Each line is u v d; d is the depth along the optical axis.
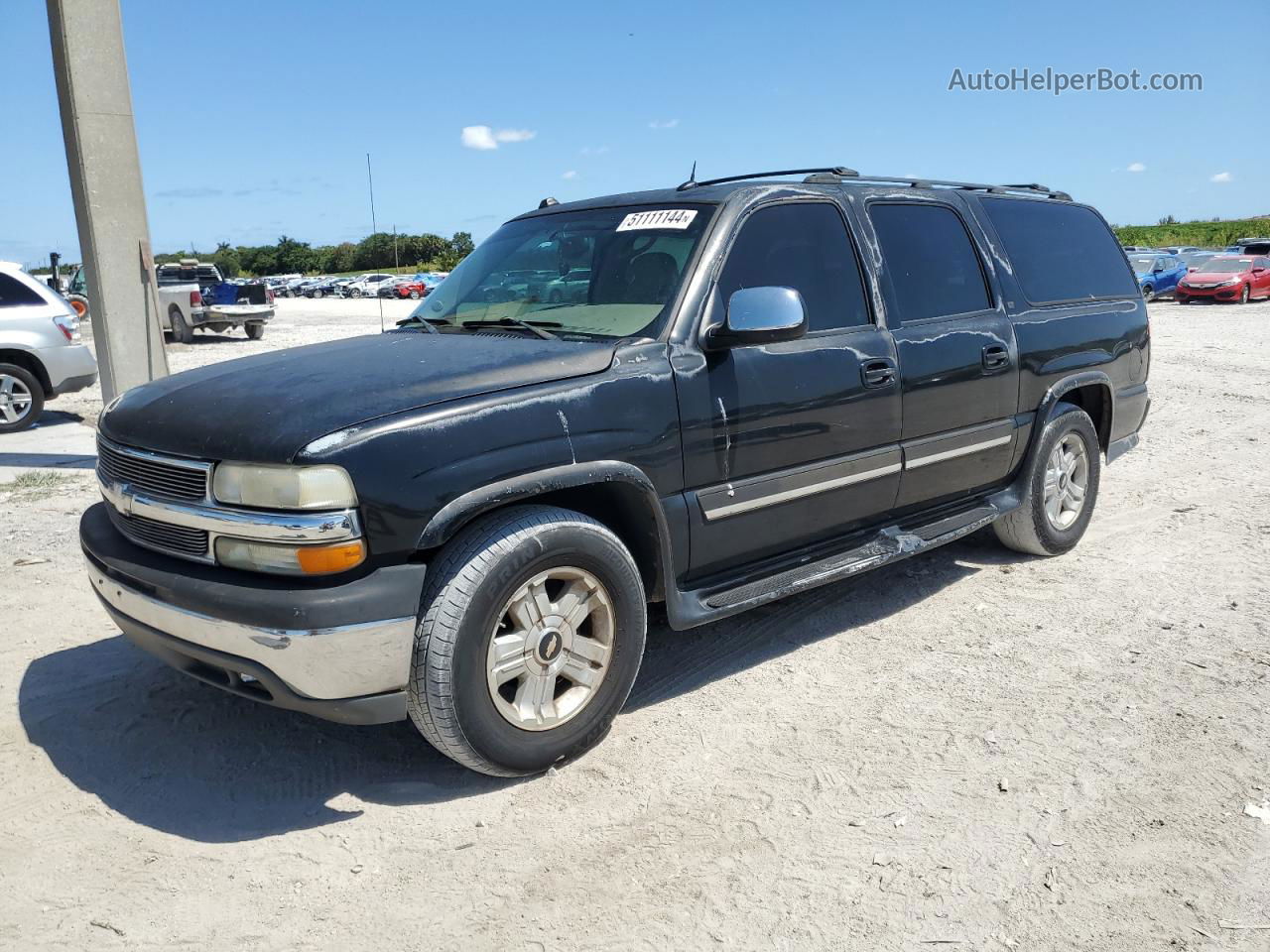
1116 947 2.43
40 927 2.56
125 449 3.29
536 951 2.46
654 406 3.44
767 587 3.85
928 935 2.49
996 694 3.84
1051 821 2.97
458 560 2.99
